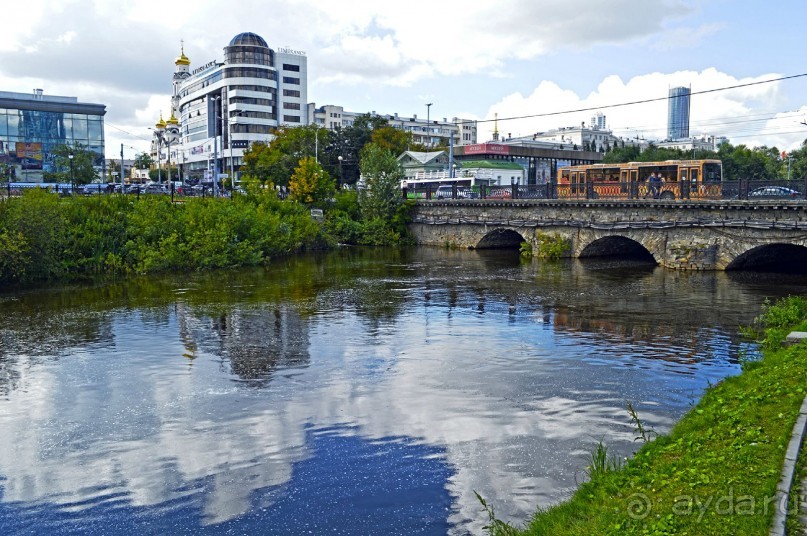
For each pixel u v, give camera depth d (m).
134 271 40.09
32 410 15.41
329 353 20.31
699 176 47.53
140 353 20.44
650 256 48.28
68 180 81.00
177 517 10.48
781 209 34.19
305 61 141.62
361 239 61.56
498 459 12.28
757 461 8.98
